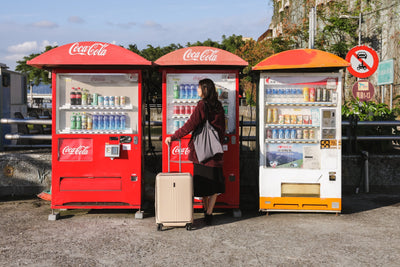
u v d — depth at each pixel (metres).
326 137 5.18
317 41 17.59
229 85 5.37
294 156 5.36
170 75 5.35
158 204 4.49
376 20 15.23
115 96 5.30
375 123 6.88
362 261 3.52
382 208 5.59
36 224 4.77
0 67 7.03
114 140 5.12
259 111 5.48
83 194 5.06
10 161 6.33
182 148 5.25
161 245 3.97
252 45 28.97
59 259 3.57
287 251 3.79
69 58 4.92
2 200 6.08
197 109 4.65
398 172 6.77
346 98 16.11
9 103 7.52
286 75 5.30
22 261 3.52
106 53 4.95
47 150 6.69
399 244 3.99
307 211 5.20
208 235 4.33
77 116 5.25
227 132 5.27
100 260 3.55
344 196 6.45
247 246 3.94
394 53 14.29
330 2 17.89
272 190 5.22
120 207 5.10
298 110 5.48
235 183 5.23
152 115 8.55
